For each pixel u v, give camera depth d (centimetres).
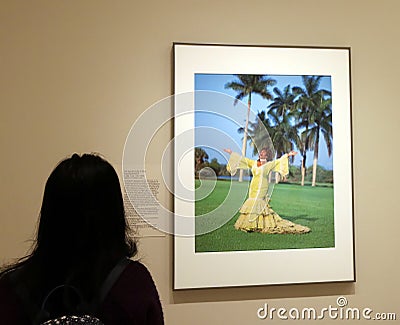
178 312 238
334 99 251
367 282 253
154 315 131
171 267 238
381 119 257
